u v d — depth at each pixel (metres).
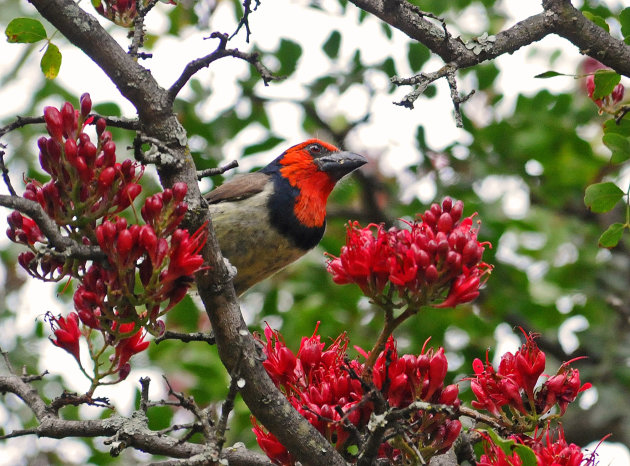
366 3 8.12
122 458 13.18
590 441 14.02
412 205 15.59
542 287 14.95
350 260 6.77
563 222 15.39
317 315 13.91
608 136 8.56
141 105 6.66
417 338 14.09
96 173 6.26
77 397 6.78
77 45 6.70
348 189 16.23
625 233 15.40
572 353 14.77
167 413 13.18
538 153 15.16
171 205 6.14
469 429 7.91
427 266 6.52
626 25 8.73
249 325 14.52
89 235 6.33
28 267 6.35
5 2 14.48
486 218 14.18
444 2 14.65
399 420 6.05
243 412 13.12
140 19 7.00
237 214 11.69
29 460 13.39
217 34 6.45
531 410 6.97
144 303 6.09
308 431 6.76
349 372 6.25
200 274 6.70
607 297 14.73
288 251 12.02
